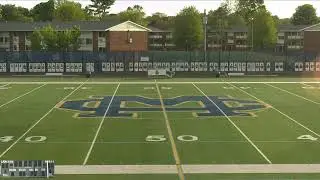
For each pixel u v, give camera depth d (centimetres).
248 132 2020
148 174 1391
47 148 1728
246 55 5219
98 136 1942
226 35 11606
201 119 2345
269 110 2642
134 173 1400
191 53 5197
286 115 2473
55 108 2730
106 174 1390
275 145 1773
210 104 2870
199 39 9800
